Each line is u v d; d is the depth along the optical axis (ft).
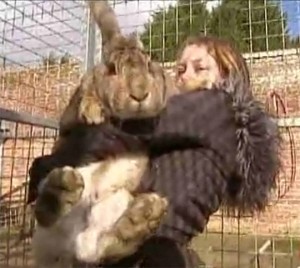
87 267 3.14
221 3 9.36
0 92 8.98
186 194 3.48
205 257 7.86
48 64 9.29
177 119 3.53
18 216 6.82
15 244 6.19
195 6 9.16
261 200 4.05
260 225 10.09
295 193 10.65
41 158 3.37
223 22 9.02
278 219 10.43
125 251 2.92
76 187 2.85
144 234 2.86
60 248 3.15
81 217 3.09
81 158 3.27
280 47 9.81
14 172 8.22
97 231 3.06
